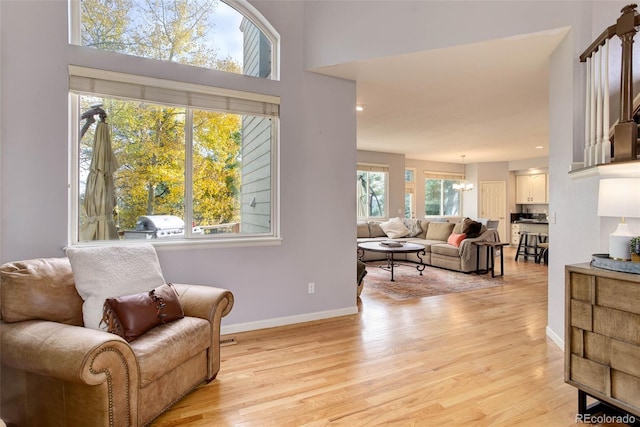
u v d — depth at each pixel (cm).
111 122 283
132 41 291
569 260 274
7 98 241
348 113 370
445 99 439
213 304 230
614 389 178
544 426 185
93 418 158
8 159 242
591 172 233
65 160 258
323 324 345
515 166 984
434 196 1034
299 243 347
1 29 238
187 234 306
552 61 306
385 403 207
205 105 303
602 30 267
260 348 286
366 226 781
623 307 175
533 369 250
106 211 282
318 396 214
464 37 288
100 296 202
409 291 480
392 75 358
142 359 174
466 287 505
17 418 176
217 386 226
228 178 324
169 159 301
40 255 251
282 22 337
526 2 271
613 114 269
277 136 339
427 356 271
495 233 644
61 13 256
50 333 166
